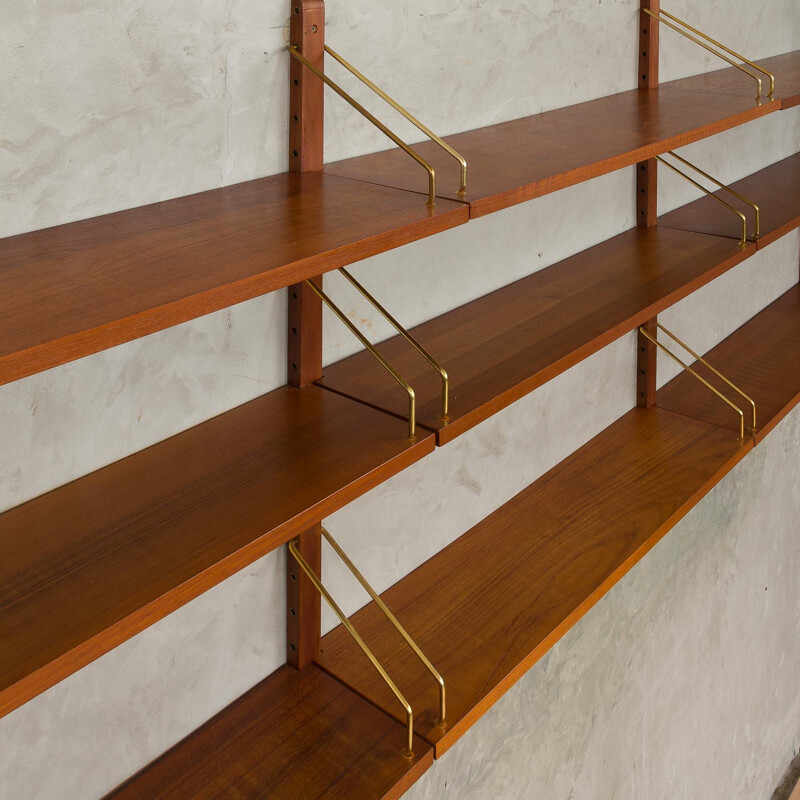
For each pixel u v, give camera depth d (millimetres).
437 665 1489
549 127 1625
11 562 982
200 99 1179
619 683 2266
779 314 2904
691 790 2773
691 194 2371
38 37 999
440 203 1137
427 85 1512
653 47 1995
